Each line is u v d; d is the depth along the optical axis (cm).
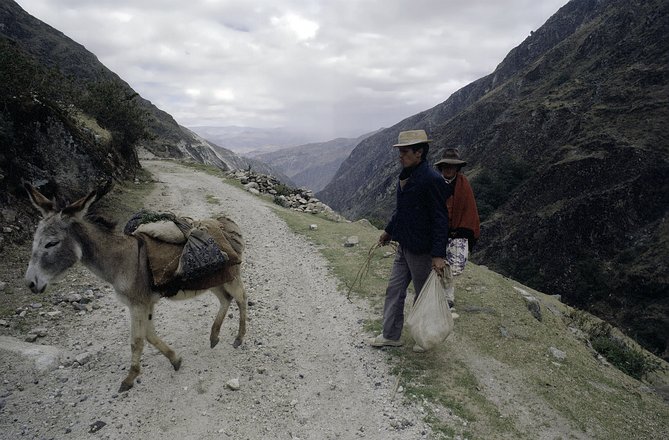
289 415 482
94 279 859
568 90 9725
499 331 679
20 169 1120
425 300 537
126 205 1579
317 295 852
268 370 567
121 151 2330
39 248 424
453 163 645
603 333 929
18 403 479
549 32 17050
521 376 568
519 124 9938
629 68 8650
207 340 634
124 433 443
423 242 530
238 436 445
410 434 451
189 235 504
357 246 1207
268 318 730
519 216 7400
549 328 744
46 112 1357
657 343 4581
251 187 2461
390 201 13400
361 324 709
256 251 1180
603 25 11175
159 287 483
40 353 560
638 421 514
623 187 6306
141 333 493
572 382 573
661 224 5866
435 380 544
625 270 5528
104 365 559
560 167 7306
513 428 467
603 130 7575
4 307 701
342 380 551
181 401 494
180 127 12169
